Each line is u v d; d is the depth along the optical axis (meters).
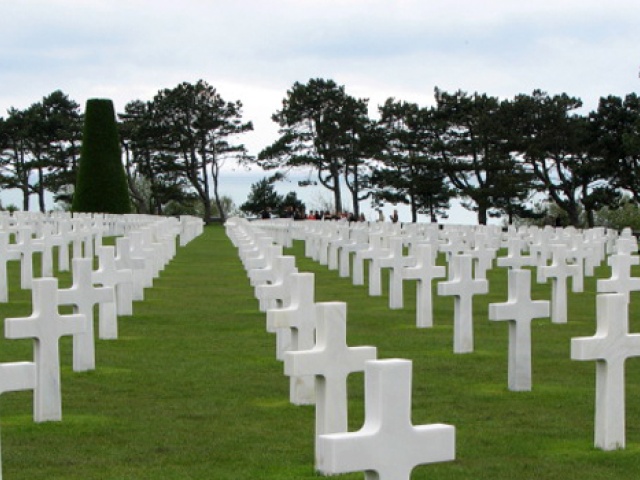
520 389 11.73
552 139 66.56
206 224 82.56
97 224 33.31
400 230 34.59
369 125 81.19
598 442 9.28
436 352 14.48
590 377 12.70
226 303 20.50
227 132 87.50
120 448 9.13
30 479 8.18
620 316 9.10
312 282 10.38
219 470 8.44
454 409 10.84
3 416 10.34
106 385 11.91
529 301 11.70
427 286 17.08
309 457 8.83
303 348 10.37
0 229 27.81
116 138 65.50
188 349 14.63
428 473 8.47
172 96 85.81
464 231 36.19
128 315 18.36
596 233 35.09
